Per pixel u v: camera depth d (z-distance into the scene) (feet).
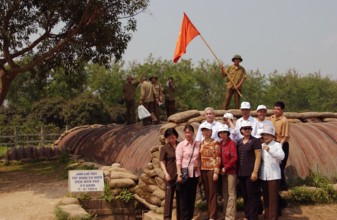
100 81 146.51
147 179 36.63
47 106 121.19
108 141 56.75
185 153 28.81
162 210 33.45
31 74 66.64
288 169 37.11
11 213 35.14
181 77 153.17
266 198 28.58
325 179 36.81
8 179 51.75
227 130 28.43
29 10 55.67
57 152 67.56
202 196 33.37
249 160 28.25
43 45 61.67
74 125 117.50
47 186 46.21
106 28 56.13
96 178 37.76
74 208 34.19
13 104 150.71
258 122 30.04
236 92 43.50
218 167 28.30
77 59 62.28
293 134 41.09
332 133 41.98
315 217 31.48
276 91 182.39
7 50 54.29
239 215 31.45
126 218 37.40
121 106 134.21
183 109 132.46
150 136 48.78
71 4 55.31
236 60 43.55
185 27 44.01
